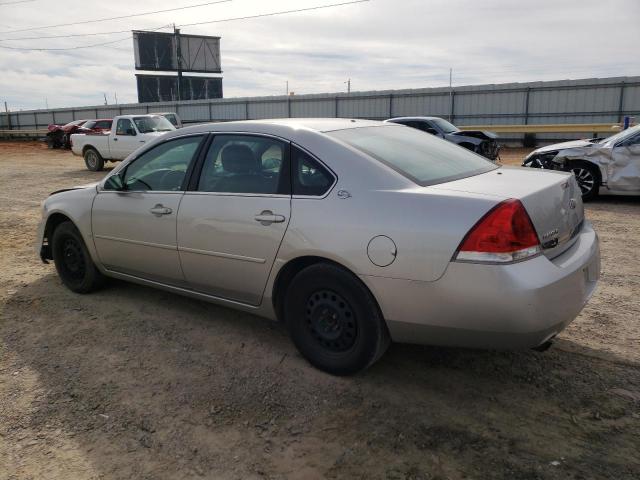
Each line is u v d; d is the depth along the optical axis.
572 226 3.29
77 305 4.72
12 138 45.59
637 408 2.99
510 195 2.84
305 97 35.31
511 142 27.09
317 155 3.31
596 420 2.89
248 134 3.68
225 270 3.70
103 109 45.75
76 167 19.38
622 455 2.60
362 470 2.55
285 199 3.36
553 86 27.38
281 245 3.34
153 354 3.78
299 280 3.35
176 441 2.81
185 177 3.96
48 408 3.13
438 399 3.13
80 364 3.66
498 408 3.02
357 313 3.14
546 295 2.71
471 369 3.46
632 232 7.09
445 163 3.56
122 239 4.34
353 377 3.38
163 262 4.10
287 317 3.51
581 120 27.09
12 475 2.57
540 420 2.90
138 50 53.97
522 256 2.72
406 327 2.98
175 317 4.41
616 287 4.91
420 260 2.83
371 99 32.78
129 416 3.04
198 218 3.77
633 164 9.01
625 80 25.72
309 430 2.87
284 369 3.52
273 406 3.10
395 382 3.32
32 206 10.34
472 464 2.57
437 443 2.73
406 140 3.81
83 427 2.94
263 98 37.12
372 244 2.97
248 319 4.35
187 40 55.75
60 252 5.03
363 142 3.47
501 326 2.72
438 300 2.82
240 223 3.54
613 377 3.33
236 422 2.96
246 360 3.66
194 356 3.74
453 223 2.78
